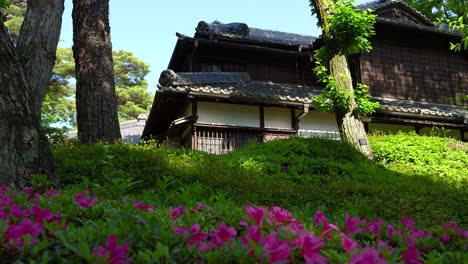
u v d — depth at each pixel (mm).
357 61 14719
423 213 4934
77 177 5000
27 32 5195
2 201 2309
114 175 5027
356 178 7012
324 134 12711
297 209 2600
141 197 3475
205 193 4512
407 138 10992
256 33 16672
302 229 1506
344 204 4656
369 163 8414
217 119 11797
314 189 4930
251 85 13039
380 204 4879
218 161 6773
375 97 14398
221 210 2148
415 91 15000
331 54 9789
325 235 1510
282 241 1312
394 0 15219
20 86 4203
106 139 8320
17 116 4082
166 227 1619
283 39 15938
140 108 30359
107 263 1243
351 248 1407
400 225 2340
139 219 1703
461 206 5730
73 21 9086
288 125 12453
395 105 13523
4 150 3934
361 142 9336
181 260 1374
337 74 9633
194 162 6469
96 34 8859
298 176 6699
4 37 4188
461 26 9859
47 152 4266
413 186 6684
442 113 13297
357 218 1960
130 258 1312
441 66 15586
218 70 14414
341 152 8320
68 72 26906
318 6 10070
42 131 4344
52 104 25656
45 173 4117
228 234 1461
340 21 9344
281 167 7207
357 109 9414
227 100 11641
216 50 14344
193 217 1856
